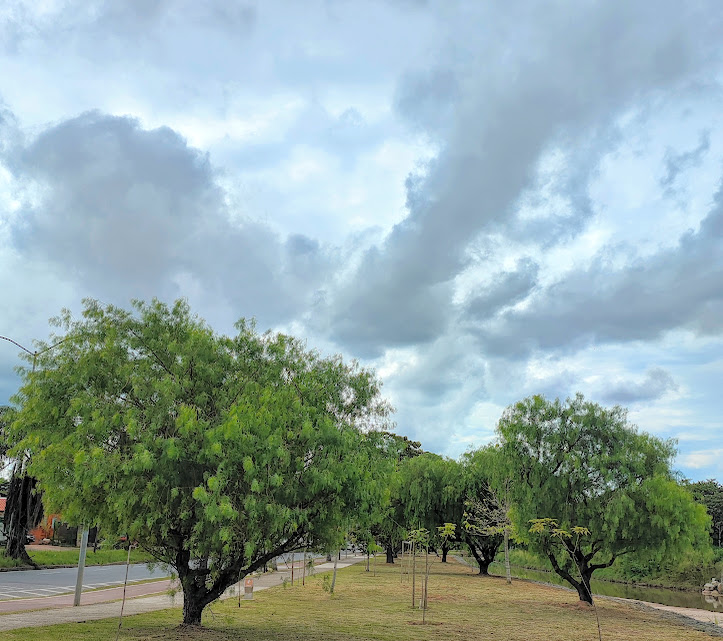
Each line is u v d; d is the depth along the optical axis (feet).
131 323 51.08
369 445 53.83
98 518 47.70
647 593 136.56
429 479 148.97
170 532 48.67
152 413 45.78
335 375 55.01
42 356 50.78
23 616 53.83
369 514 51.06
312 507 48.52
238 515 42.96
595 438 85.20
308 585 104.47
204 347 49.70
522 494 86.38
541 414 87.04
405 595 89.97
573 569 89.45
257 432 44.52
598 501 81.97
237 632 50.01
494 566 204.44
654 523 77.71
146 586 90.12
